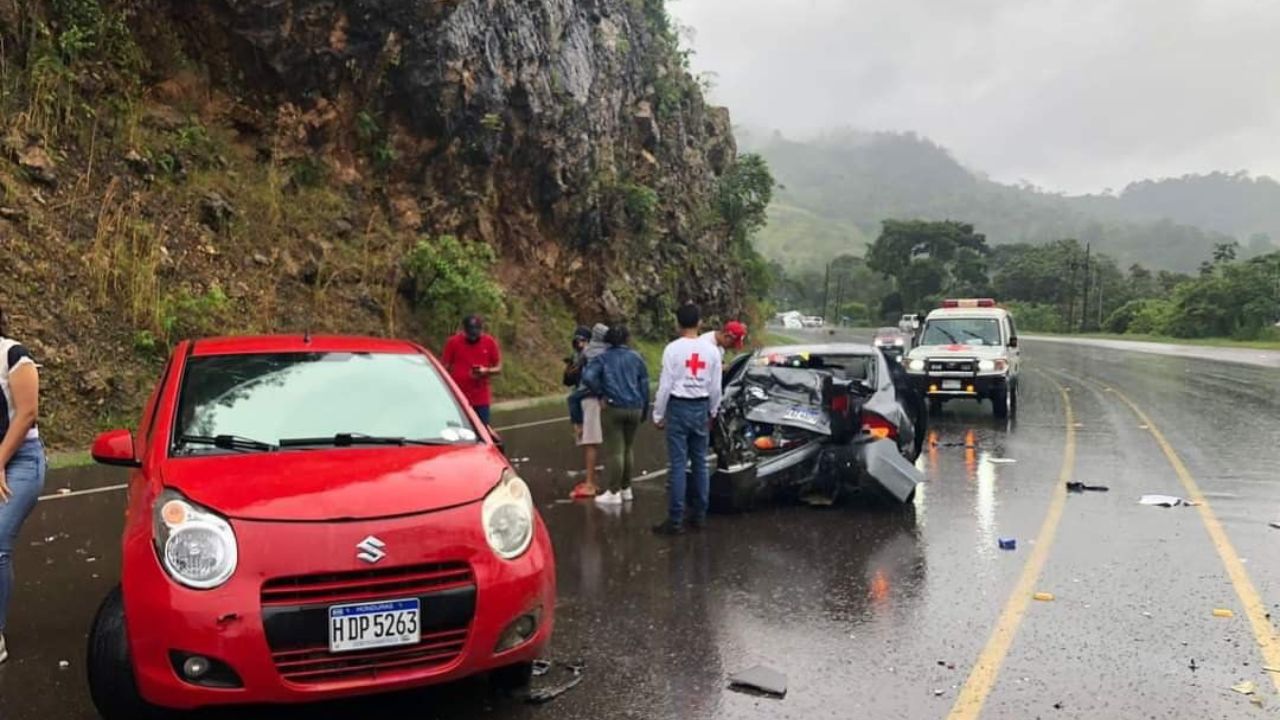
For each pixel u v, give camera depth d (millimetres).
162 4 17828
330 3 18828
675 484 7961
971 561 6969
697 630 5512
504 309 22281
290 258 17875
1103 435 14117
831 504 9062
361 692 3832
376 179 20797
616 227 29562
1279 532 7738
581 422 10625
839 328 95750
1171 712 4293
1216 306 70562
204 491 4090
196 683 3723
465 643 4012
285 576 3803
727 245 40062
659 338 31375
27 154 14539
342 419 5012
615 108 29656
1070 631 5398
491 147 22688
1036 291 110875
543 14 24219
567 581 6551
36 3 15680
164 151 16859
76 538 7715
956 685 4645
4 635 5484
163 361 14102
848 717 4297
